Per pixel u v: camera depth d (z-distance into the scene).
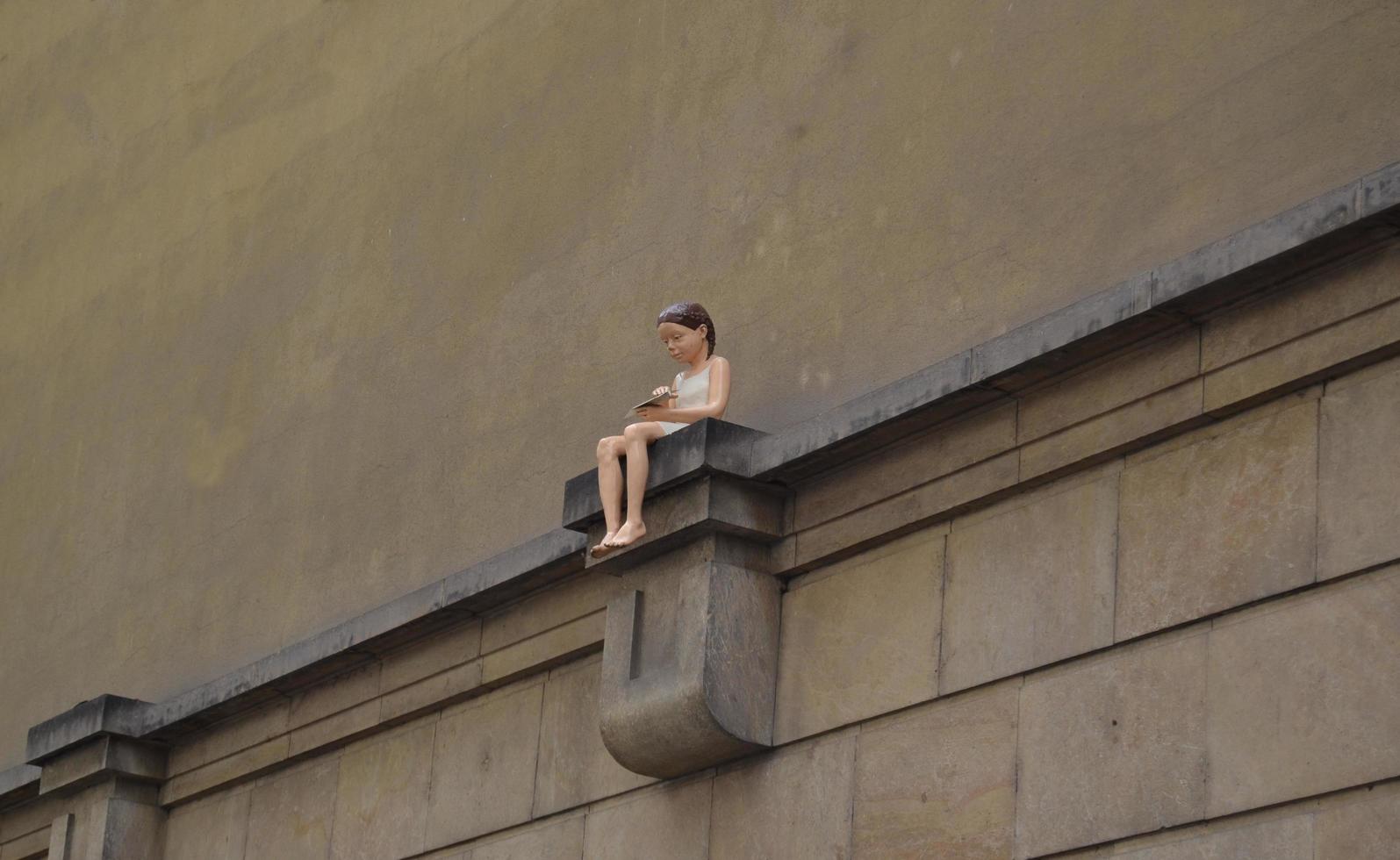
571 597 16.81
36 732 21.81
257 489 21.58
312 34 23.16
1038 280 14.10
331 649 18.72
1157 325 12.71
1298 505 12.02
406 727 18.50
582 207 18.56
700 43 17.83
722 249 16.86
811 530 14.90
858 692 14.28
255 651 20.75
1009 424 13.64
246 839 19.88
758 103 17.03
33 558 25.00
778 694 14.90
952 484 13.97
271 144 23.27
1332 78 12.72
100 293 25.52
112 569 23.44
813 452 14.48
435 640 18.16
